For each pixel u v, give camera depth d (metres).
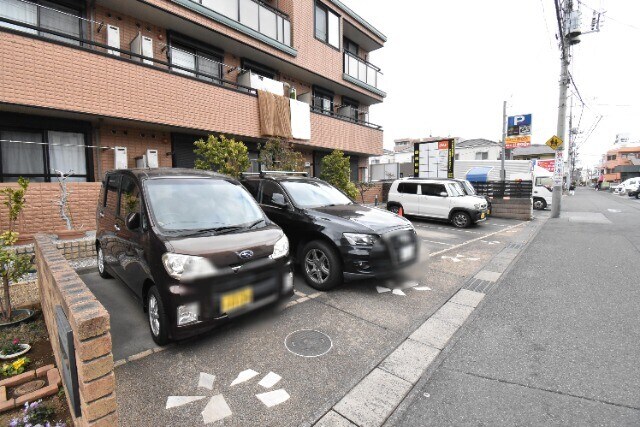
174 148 8.93
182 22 8.50
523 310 4.04
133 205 3.64
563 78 13.63
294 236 4.95
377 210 5.32
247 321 3.61
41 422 2.11
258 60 11.12
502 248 7.61
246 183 6.01
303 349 3.06
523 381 2.63
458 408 2.33
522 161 19.73
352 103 16.14
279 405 2.33
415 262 4.80
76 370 1.67
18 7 6.55
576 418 2.22
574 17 12.53
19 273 3.52
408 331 3.45
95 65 6.54
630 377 2.67
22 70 5.68
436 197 11.40
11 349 2.91
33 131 6.73
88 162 7.42
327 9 13.07
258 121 9.81
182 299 2.81
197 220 3.47
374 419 2.23
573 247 7.73
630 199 27.03
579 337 3.35
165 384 2.54
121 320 3.60
